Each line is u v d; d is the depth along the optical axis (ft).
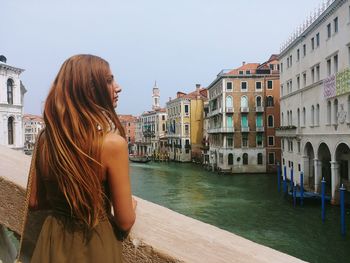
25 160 8.77
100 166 4.40
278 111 180.14
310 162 116.57
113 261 4.47
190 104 263.90
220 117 189.67
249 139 180.34
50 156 4.49
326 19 96.48
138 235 5.22
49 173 4.55
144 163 266.77
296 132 123.44
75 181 4.29
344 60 86.02
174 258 4.81
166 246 5.03
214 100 206.90
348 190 102.22
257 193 119.85
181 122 265.75
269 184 139.85
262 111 179.42
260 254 5.12
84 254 4.41
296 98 123.65
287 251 61.16
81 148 4.35
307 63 112.27
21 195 6.46
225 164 180.04
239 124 180.24
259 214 88.63
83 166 4.32
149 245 5.04
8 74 104.27
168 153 299.38
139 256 5.14
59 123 4.52
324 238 67.10
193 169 212.43
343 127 86.38
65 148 4.39
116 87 5.33
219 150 188.75
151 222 5.75
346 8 84.38
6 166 7.73
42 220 6.02
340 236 67.77
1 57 108.99
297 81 123.13
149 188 138.10
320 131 101.35
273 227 76.28
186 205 103.40
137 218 5.85
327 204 94.07
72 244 4.42
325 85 96.07
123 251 5.28
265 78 180.45
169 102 293.02
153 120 343.87
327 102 96.07
